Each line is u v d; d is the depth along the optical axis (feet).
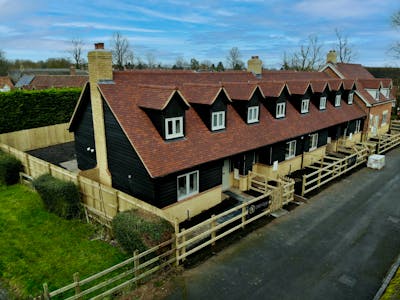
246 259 38.60
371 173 71.31
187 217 48.80
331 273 36.06
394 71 179.42
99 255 38.52
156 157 43.04
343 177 68.74
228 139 54.03
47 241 41.63
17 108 86.33
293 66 224.33
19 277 34.65
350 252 40.24
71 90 99.45
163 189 43.78
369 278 35.22
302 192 58.29
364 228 46.39
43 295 27.07
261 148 58.85
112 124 47.34
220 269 36.60
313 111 78.33
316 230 45.78
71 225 45.80
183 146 47.11
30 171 62.03
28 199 54.75
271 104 66.54
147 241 34.55
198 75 66.64
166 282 34.14
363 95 95.20
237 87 61.72
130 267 36.14
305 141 72.59
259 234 44.57
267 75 85.71
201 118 53.47
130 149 44.78
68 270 35.78
